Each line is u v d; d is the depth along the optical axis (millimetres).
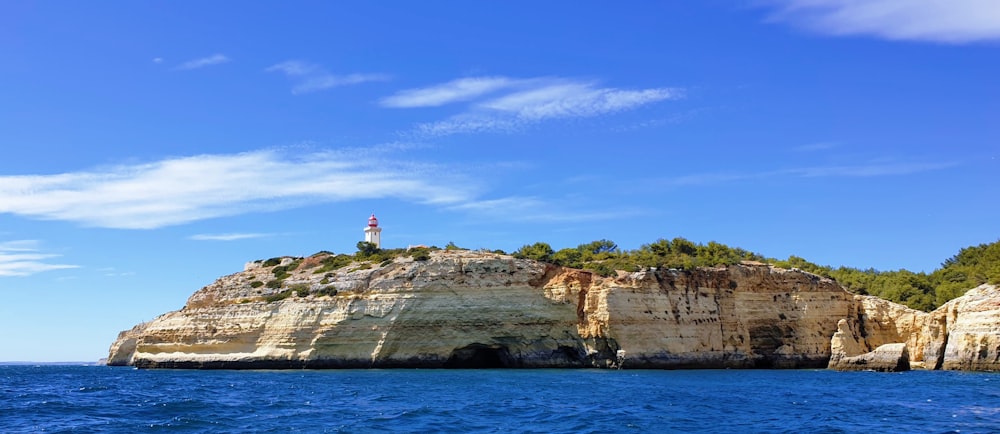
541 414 50125
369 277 106312
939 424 44719
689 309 101188
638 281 100125
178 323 112125
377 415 49812
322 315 103188
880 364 92875
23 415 51344
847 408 52469
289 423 46406
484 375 87062
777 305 105250
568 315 101875
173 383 79625
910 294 120250
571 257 116125
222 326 108125
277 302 106438
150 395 65312
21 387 81375
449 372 93438
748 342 103062
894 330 105500
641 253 114500
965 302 93000
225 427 44969
